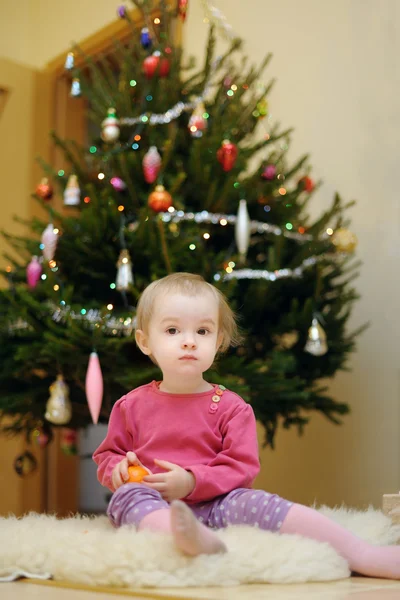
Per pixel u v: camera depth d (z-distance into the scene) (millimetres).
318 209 2578
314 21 2656
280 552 1003
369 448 2373
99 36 3207
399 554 1039
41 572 1013
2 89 3297
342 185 2520
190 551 955
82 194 2227
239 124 2221
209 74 2244
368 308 2428
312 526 1101
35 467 2383
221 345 1438
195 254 2016
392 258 2373
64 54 3387
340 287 2217
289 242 2207
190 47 2979
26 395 2027
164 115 2139
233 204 2141
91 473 3473
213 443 1270
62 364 1979
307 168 2336
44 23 3662
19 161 3293
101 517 1356
